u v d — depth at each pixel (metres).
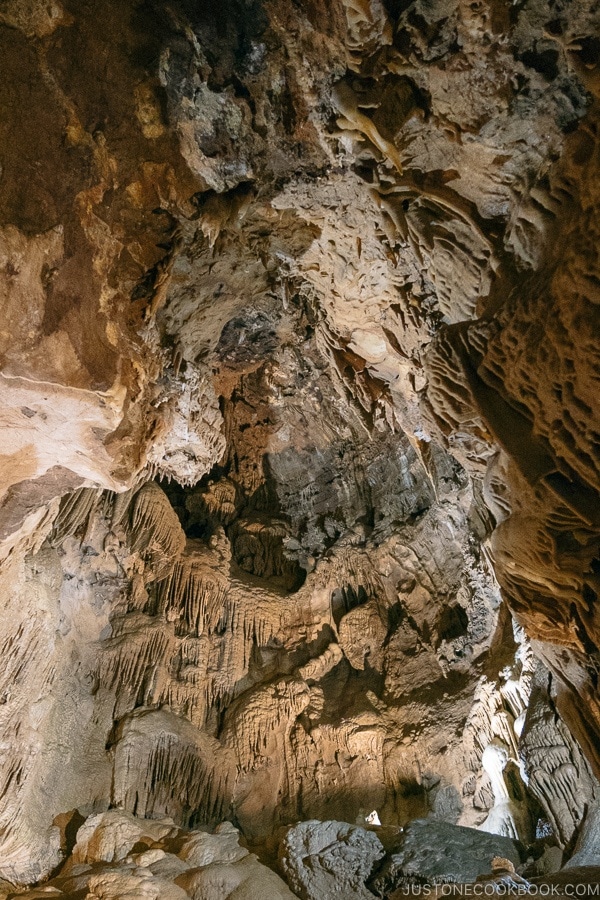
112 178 3.86
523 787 6.25
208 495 8.74
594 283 3.01
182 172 4.12
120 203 3.95
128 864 4.71
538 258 3.46
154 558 7.36
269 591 8.17
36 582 5.61
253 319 6.98
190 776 6.52
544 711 5.60
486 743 6.62
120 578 7.00
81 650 6.55
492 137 3.48
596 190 2.98
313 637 8.12
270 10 3.62
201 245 4.65
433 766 6.88
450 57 3.37
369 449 8.77
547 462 3.60
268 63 3.86
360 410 6.75
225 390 8.55
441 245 4.23
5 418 3.91
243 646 7.78
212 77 3.88
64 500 6.46
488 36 3.20
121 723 6.31
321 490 9.16
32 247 3.53
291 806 6.98
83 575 6.68
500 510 4.12
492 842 5.51
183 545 7.73
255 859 5.20
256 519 8.91
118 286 4.06
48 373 3.69
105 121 3.73
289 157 4.30
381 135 3.77
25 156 3.48
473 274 4.21
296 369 8.22
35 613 5.53
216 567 7.88
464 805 6.68
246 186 4.40
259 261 5.26
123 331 4.11
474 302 4.33
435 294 4.88
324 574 8.29
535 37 3.10
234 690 7.54
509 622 6.77
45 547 6.05
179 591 7.57
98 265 3.90
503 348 3.61
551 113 3.24
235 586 8.00
